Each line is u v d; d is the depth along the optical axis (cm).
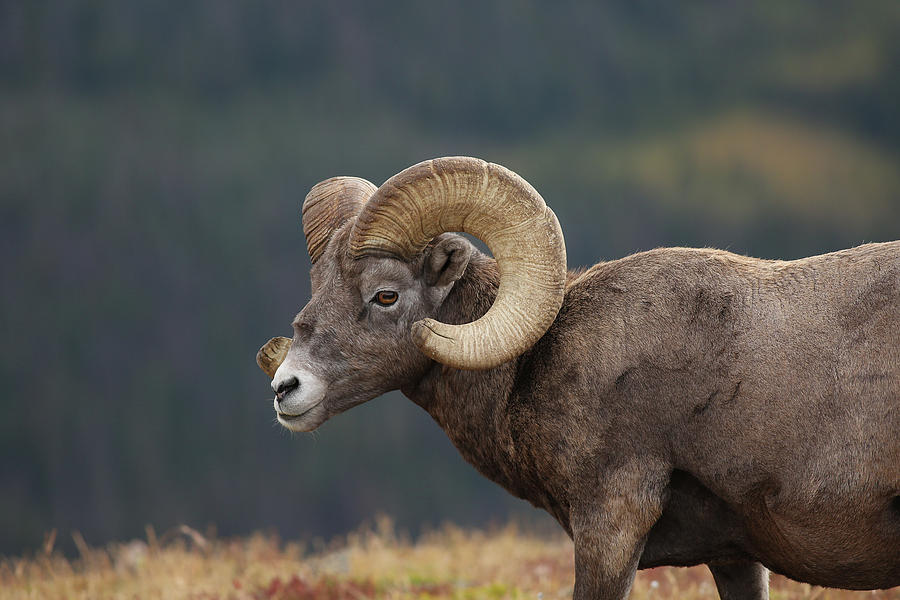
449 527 4466
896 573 2036
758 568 2328
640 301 2141
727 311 2075
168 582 3403
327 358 2230
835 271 2039
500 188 2116
